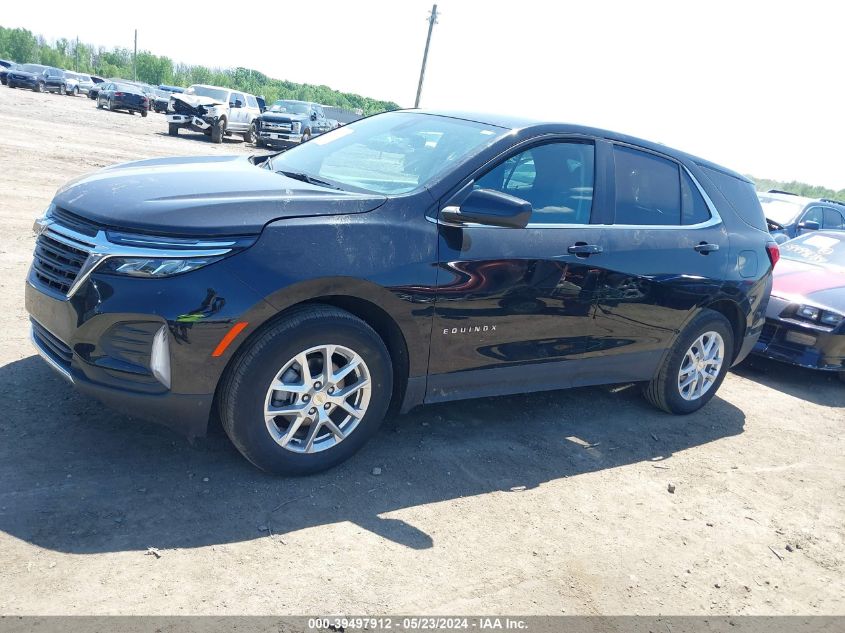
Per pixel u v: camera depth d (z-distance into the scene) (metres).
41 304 3.22
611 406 5.16
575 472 4.02
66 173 11.61
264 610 2.52
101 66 128.38
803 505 4.11
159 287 2.90
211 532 2.90
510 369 4.00
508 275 3.75
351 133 4.55
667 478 4.16
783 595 3.20
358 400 3.47
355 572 2.81
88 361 3.00
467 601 2.77
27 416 3.53
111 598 2.45
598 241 4.16
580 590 2.97
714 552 3.45
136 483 3.15
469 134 4.02
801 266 7.39
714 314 4.98
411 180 3.72
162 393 3.00
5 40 119.19
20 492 2.93
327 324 3.21
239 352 3.10
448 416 4.44
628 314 4.41
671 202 4.74
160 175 3.57
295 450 3.34
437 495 3.51
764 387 6.36
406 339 3.52
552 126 4.14
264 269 3.02
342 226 3.24
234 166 4.06
